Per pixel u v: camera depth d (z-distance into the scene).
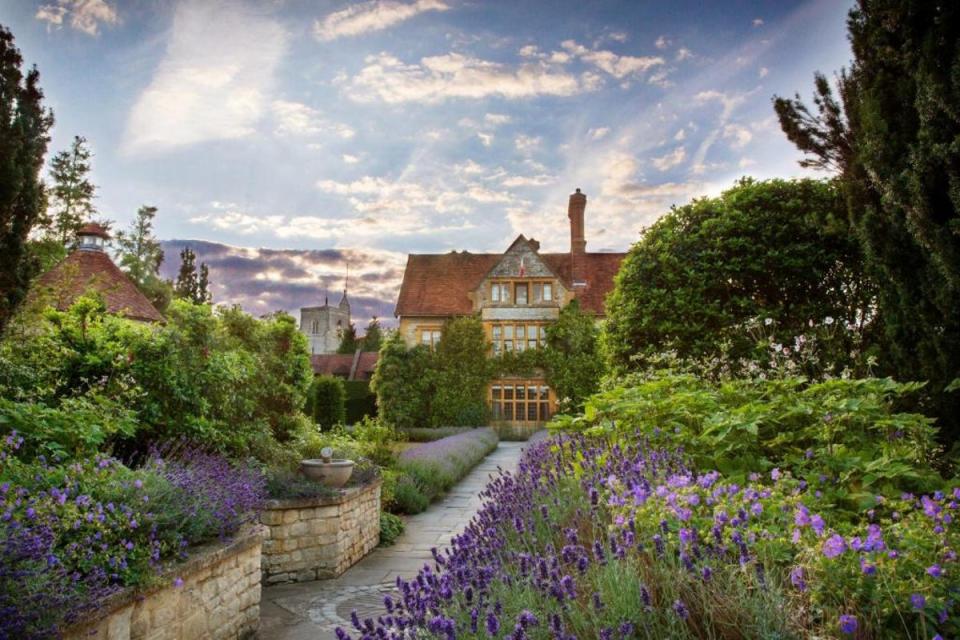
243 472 5.67
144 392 6.04
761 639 2.14
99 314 6.83
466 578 2.75
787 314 8.55
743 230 8.84
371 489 7.20
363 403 31.62
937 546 2.48
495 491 4.60
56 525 3.10
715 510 2.87
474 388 27.19
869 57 5.14
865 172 5.50
